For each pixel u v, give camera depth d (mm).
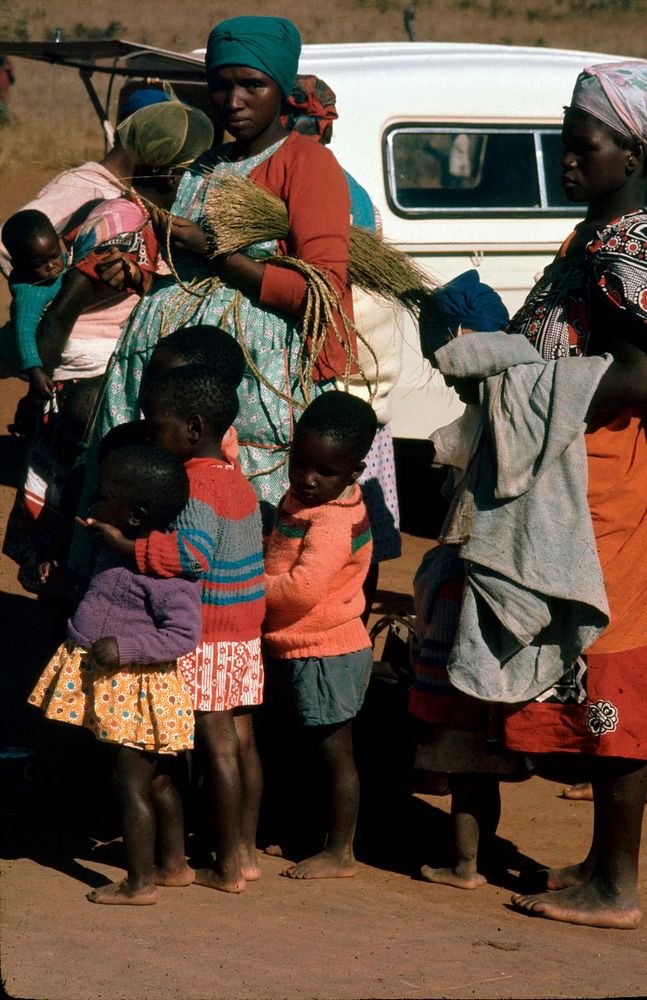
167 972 3123
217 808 3742
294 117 6301
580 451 3588
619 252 3578
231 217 4055
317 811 4465
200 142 4715
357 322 4723
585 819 4668
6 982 3006
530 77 9242
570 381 3549
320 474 3832
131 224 4449
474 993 3104
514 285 9117
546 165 9211
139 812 3586
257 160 4250
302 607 3842
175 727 3574
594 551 3576
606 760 3703
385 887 3918
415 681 3934
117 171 5125
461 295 4551
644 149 3703
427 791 4727
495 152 9125
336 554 3834
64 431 4719
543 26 24266
